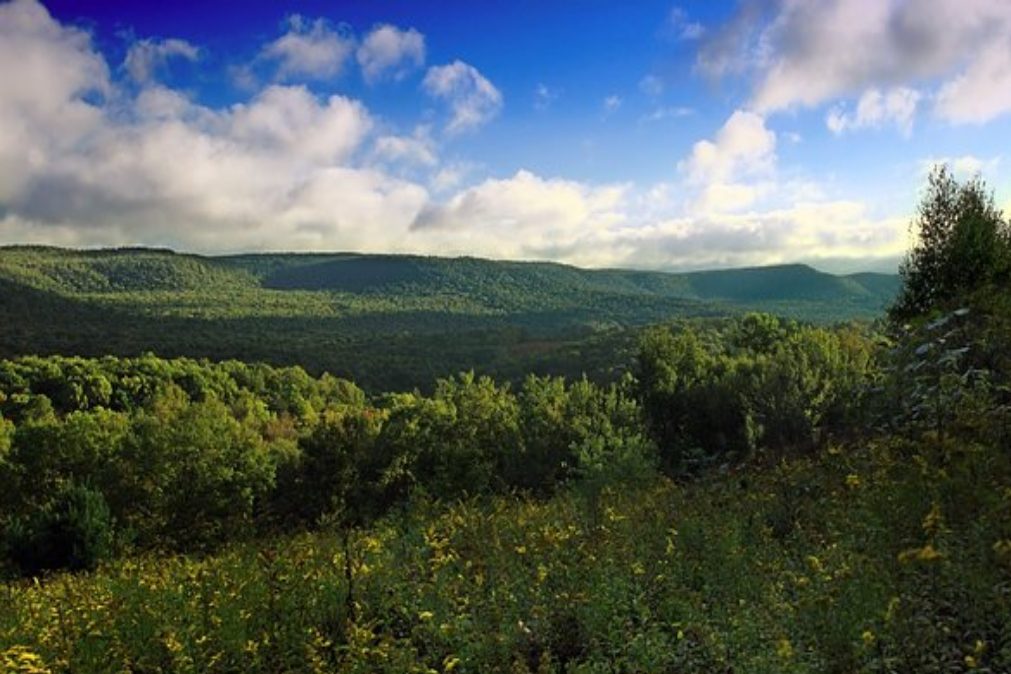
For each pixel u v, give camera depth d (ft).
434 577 24.20
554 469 103.55
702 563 24.06
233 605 22.77
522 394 137.59
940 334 37.58
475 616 21.29
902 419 36.55
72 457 136.56
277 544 29.96
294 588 23.59
